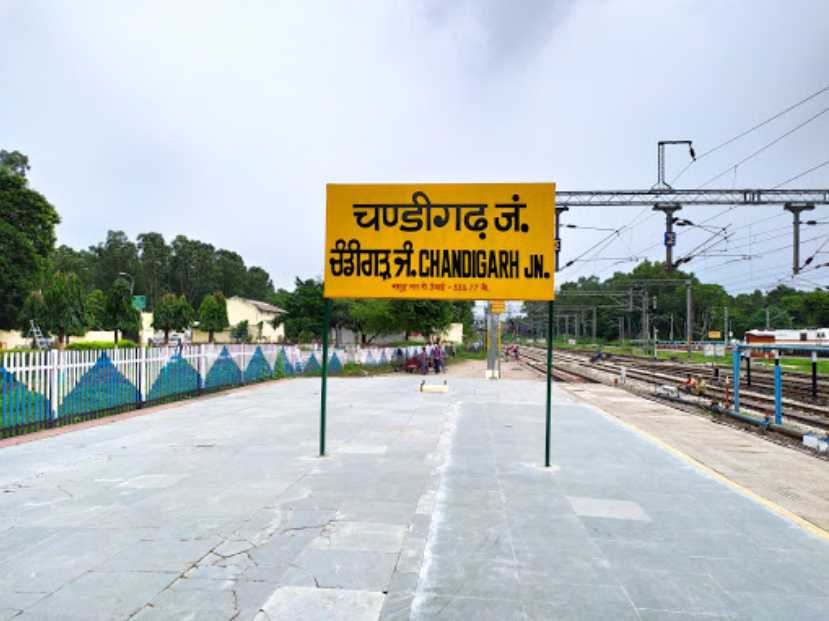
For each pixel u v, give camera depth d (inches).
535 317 3902.6
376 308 1405.0
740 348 550.3
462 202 316.8
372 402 546.3
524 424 413.7
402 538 179.6
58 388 396.2
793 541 182.5
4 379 354.3
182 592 140.9
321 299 1633.9
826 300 2930.6
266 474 260.1
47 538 177.2
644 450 323.9
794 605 138.5
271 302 3570.4
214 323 2269.9
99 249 3892.7
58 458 292.5
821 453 382.6
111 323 1384.1
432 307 1368.1
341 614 130.8
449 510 208.8
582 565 161.0
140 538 177.5
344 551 168.4
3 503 213.9
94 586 144.2
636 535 186.1
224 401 551.2
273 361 843.4
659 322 3718.0
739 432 463.8
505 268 312.3
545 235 310.8
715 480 258.4
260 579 148.8
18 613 129.9
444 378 938.1
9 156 2080.5
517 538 181.5
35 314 1423.5
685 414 564.4
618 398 700.7
